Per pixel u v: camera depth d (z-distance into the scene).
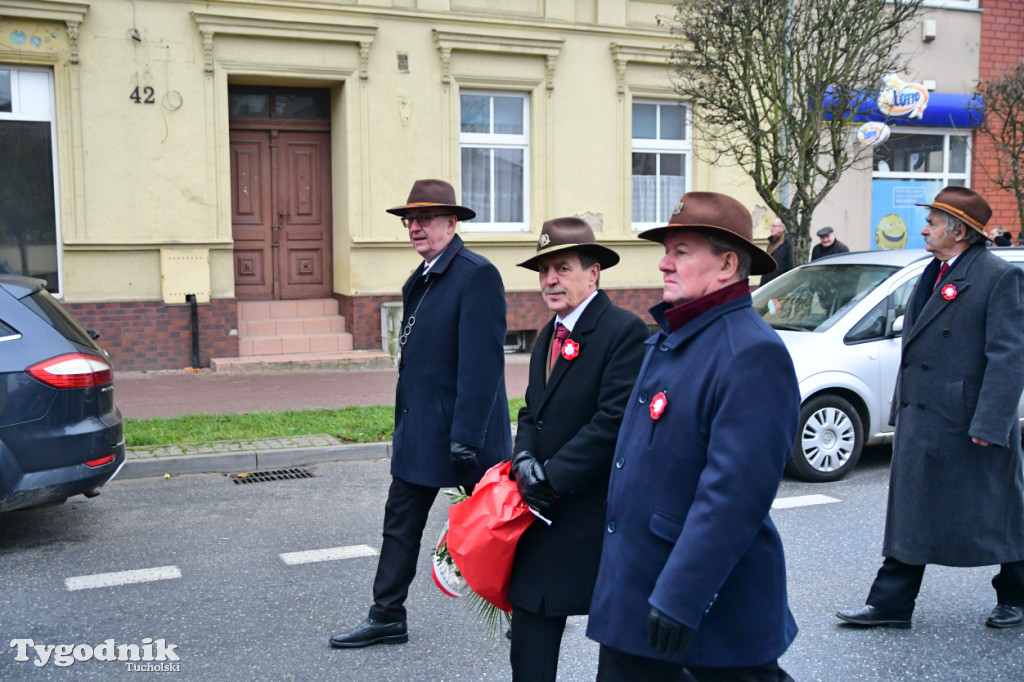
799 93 10.09
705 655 2.46
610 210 14.02
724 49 10.12
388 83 12.66
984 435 4.20
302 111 13.07
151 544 5.76
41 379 5.42
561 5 13.41
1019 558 4.41
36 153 11.39
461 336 4.10
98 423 5.68
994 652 4.28
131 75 11.48
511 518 3.13
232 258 12.19
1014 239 16.64
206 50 11.76
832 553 5.66
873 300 7.70
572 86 13.65
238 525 6.18
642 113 14.39
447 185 4.29
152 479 7.38
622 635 2.53
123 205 11.59
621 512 2.59
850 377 7.43
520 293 13.65
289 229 13.12
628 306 14.28
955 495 4.34
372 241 12.70
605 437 3.04
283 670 4.05
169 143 11.73
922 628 4.56
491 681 3.96
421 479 4.19
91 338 6.07
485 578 3.20
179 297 11.89
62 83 11.23
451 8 12.89
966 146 16.03
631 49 13.84
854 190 15.55
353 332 12.73
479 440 4.05
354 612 4.71
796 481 7.43
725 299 2.53
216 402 9.91
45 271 11.54
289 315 12.94
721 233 2.47
